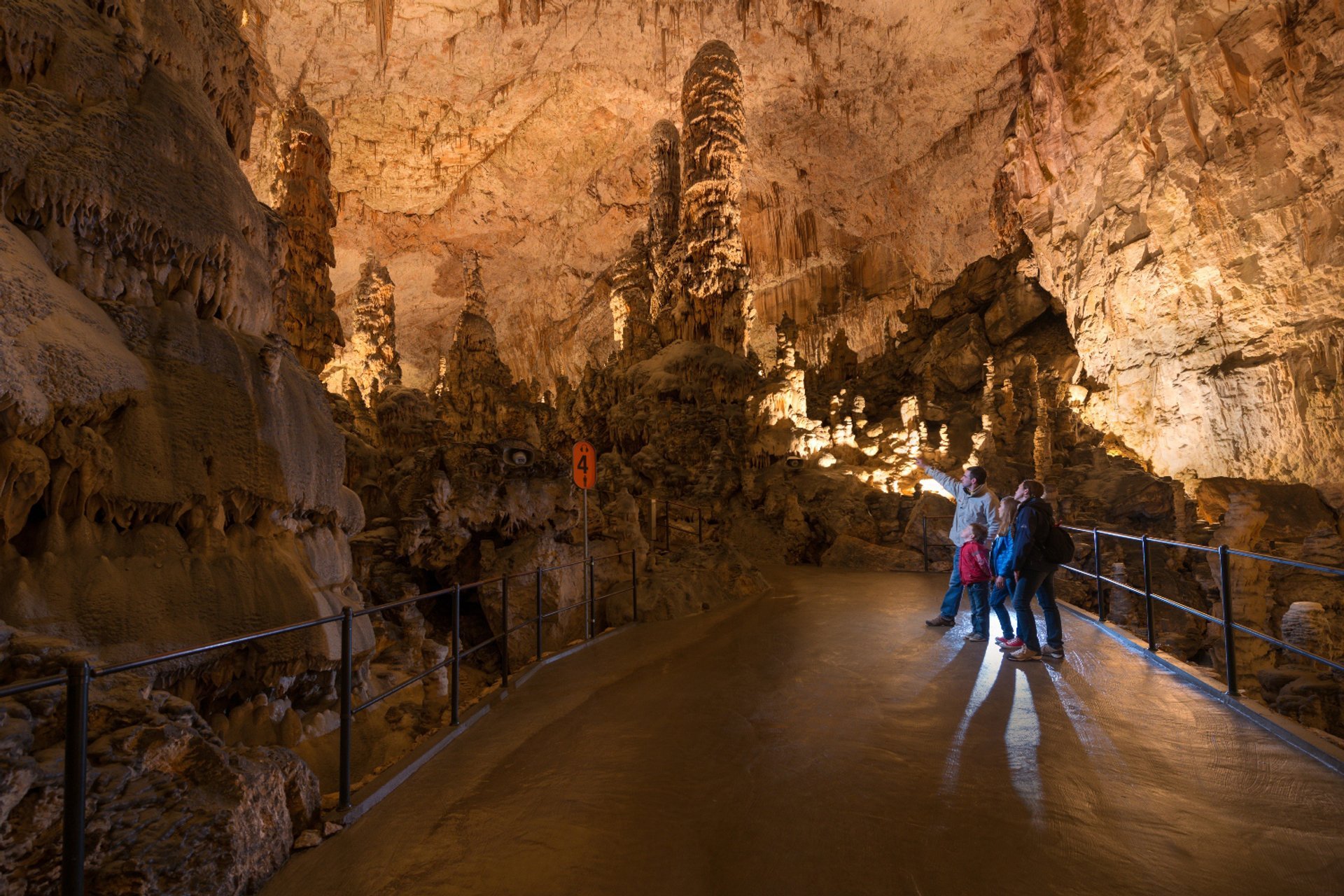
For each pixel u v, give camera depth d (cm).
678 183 2708
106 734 263
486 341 2342
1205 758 379
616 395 2136
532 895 259
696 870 273
